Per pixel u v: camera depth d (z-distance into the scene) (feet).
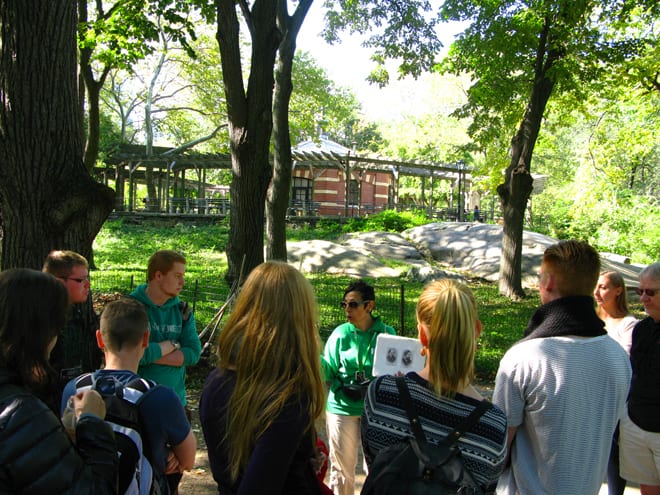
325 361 13.46
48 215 18.26
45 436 5.89
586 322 8.39
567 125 67.26
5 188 18.11
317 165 117.70
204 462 17.28
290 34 38.32
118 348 8.52
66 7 18.54
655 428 11.53
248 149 31.83
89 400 6.92
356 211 136.98
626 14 49.55
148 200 120.57
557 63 45.96
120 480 7.50
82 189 18.67
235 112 31.78
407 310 38.42
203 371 25.59
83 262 11.98
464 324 6.87
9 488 5.68
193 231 89.86
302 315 7.28
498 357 29.53
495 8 47.93
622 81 57.88
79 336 11.96
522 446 8.44
